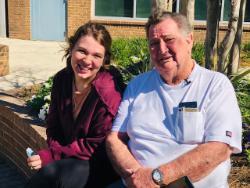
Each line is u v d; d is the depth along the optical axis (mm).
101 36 1359
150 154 1241
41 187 1303
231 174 1690
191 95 1218
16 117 2201
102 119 1338
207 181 1172
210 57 2324
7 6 6277
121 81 1426
